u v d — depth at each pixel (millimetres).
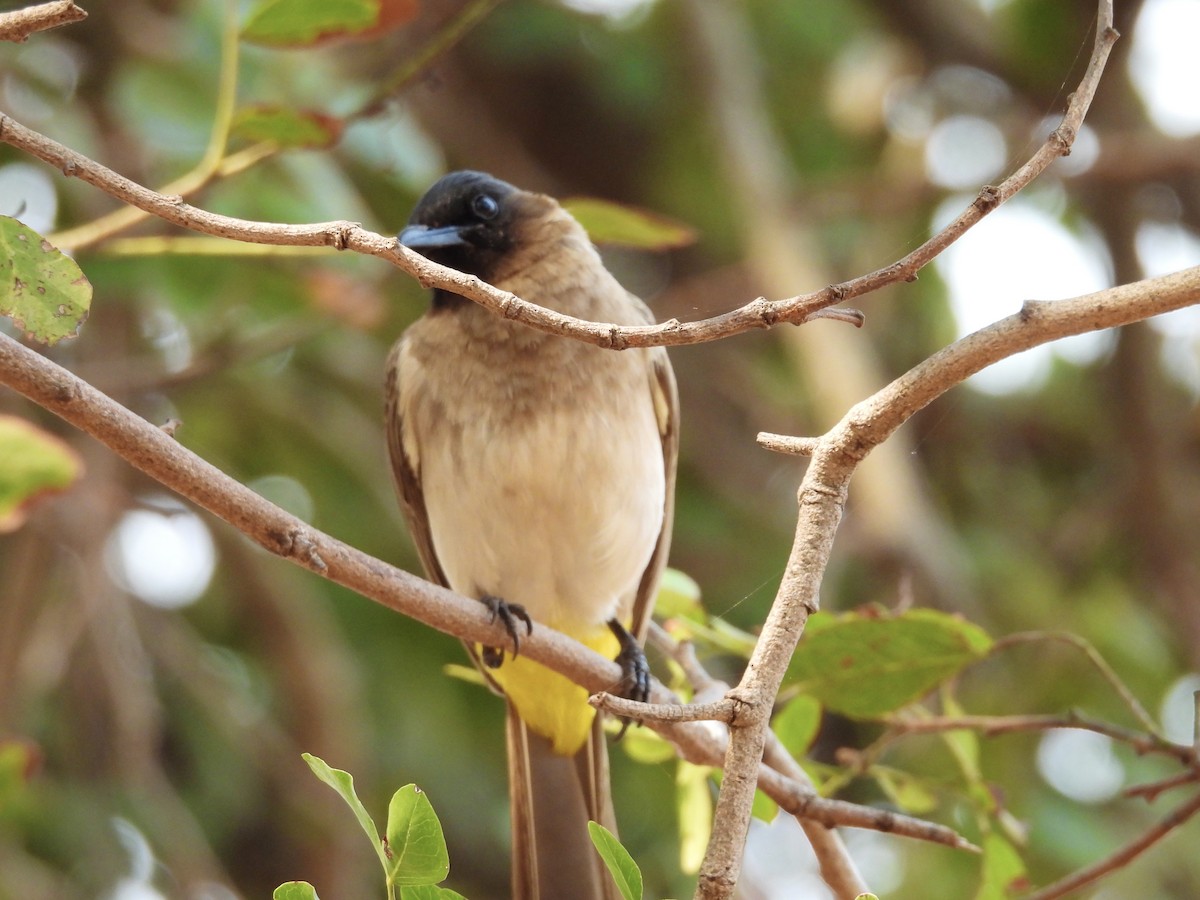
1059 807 10477
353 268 9805
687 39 13664
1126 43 13109
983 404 13789
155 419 11195
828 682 7145
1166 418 13320
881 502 11625
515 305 4461
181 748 12188
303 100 8859
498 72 14570
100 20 10594
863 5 14125
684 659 7270
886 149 14266
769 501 13297
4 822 10602
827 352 12477
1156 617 12438
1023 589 12188
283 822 12164
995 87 14000
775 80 14641
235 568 11305
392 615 12484
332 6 6629
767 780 5809
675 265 14633
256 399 11977
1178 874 10852
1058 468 13688
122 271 9391
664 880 11414
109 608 10836
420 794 4312
